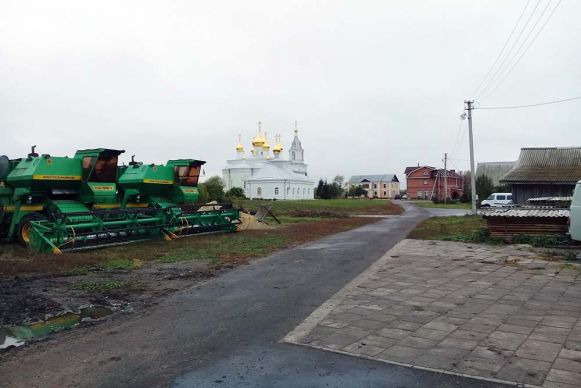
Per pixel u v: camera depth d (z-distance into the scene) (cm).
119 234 1534
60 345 598
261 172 8669
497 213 1609
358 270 1098
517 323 656
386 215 3828
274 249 1482
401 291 865
